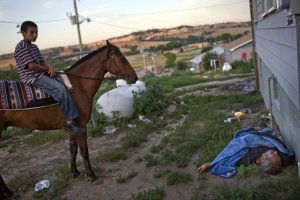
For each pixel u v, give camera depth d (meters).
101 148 8.30
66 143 9.28
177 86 22.72
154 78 25.48
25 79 5.55
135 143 8.07
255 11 10.79
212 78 24.73
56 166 7.43
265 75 10.05
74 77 6.07
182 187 5.48
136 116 11.14
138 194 5.26
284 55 5.09
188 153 6.91
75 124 5.90
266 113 9.37
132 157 7.29
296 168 5.36
